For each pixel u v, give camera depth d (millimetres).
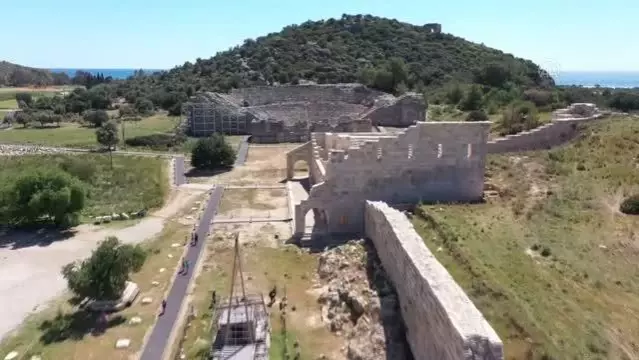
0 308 41062
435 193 50438
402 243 32562
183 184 77625
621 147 51250
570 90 121938
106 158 92250
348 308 37250
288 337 35531
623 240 34562
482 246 34625
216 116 123250
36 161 89562
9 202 58375
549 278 29766
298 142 114188
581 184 45125
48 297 42938
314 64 178500
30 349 34906
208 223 58625
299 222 51750
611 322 25250
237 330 34250
